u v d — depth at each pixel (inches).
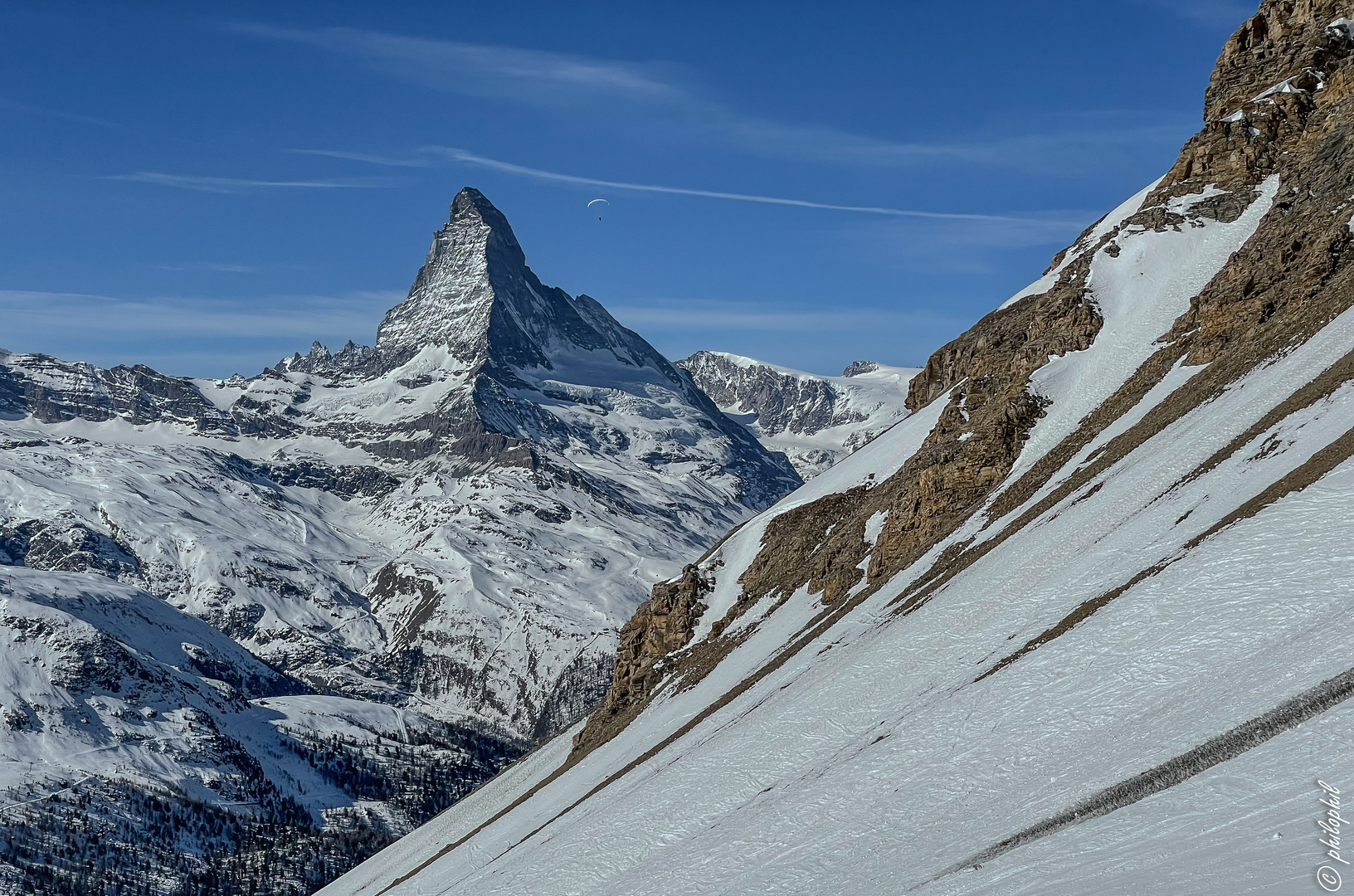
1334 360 3499.0
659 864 3395.7
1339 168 4670.3
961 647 3587.6
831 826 2928.2
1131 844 2087.8
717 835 3351.4
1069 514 4033.0
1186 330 4921.3
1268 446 3312.0
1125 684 2669.8
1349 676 2148.1
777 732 3944.4
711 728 4813.0
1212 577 2829.7
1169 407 4328.3
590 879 3659.0
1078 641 2999.5
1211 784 2129.7
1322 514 2773.1
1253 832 1930.4
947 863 2389.3
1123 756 2384.4
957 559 4581.7
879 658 3976.4
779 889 2701.8
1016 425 5231.3
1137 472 3907.5
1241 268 4650.6
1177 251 5664.4
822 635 5019.7
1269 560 2743.6
